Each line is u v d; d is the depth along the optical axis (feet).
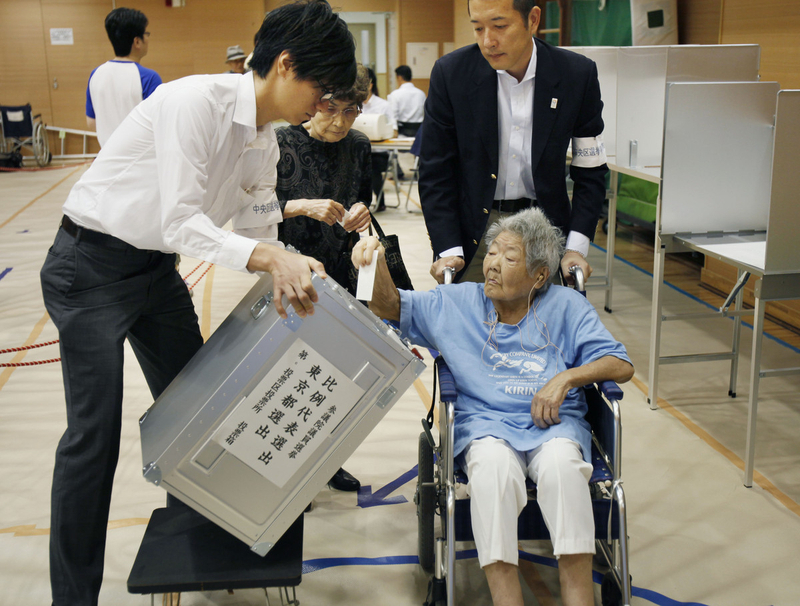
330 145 7.63
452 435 5.66
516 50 6.97
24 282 16.78
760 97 9.68
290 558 5.49
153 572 5.30
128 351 12.75
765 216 10.25
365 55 43.24
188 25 39.06
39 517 7.91
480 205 7.88
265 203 6.06
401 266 7.33
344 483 8.44
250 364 5.00
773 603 6.57
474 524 5.60
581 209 7.93
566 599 5.49
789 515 7.94
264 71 5.08
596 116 7.81
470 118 7.62
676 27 18.88
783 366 11.86
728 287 15.46
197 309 14.97
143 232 5.27
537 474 5.82
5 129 34.30
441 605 6.29
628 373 6.26
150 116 5.14
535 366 6.50
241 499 5.23
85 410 5.48
